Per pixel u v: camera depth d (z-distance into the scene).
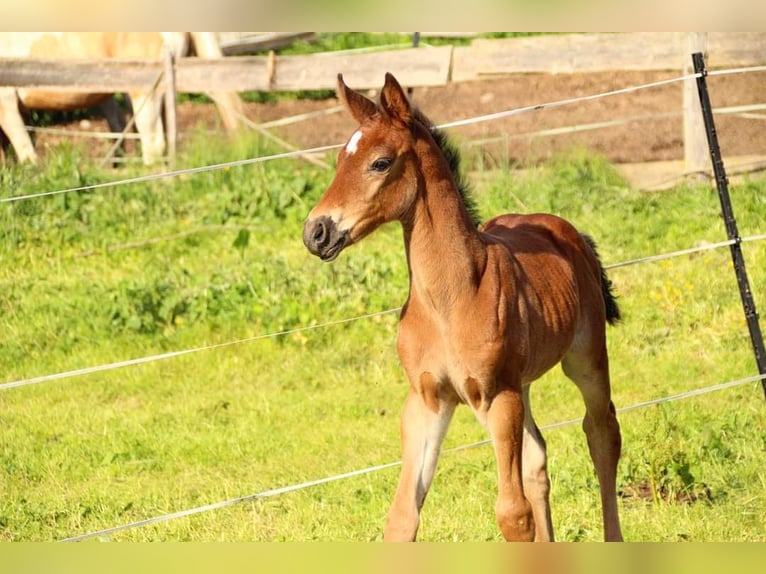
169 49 17.08
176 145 17.12
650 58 15.60
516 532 6.51
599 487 8.11
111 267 14.20
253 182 15.78
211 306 12.38
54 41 18.12
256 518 8.30
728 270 12.52
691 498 8.34
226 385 11.32
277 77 17.12
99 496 8.98
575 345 7.87
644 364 11.02
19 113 17.86
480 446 9.67
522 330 6.80
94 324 12.36
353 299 12.34
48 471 9.59
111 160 17.53
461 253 6.61
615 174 15.57
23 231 14.94
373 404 10.68
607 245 13.52
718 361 10.86
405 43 21.55
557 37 16.17
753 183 14.67
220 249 14.52
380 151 6.41
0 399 11.20
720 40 15.33
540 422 10.05
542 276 7.39
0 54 18.25
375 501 8.51
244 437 10.05
